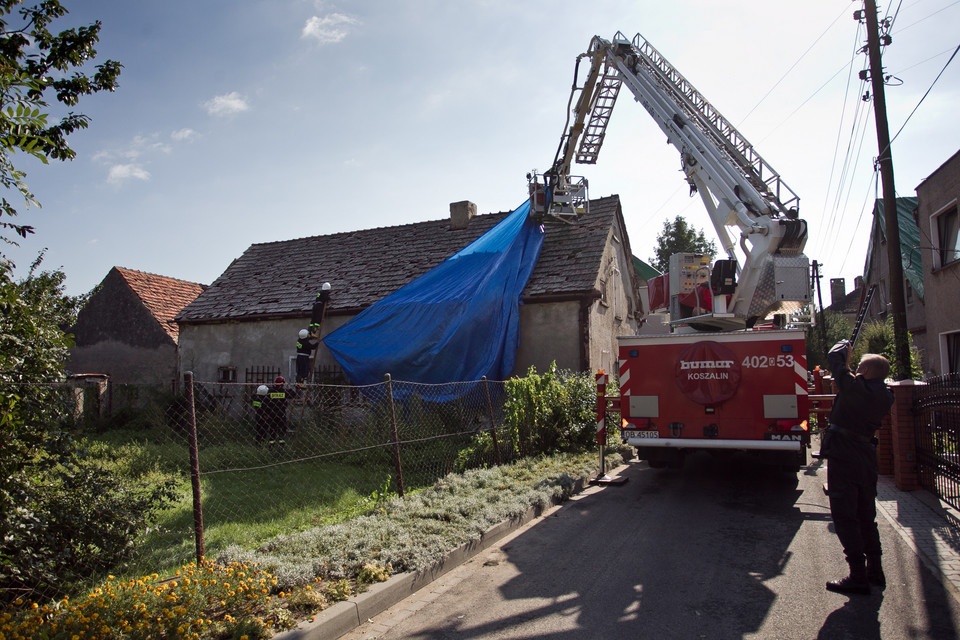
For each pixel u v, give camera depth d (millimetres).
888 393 4492
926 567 4895
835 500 4527
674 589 4566
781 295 9602
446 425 12250
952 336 14289
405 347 13727
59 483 4766
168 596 3818
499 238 15828
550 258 15531
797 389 7703
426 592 4684
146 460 9852
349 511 6746
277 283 19328
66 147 5266
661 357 8461
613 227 17797
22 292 4465
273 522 6402
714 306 10328
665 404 8391
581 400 11086
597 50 14062
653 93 12398
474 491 7203
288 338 17359
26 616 3594
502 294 14047
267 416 12547
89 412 16766
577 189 16172
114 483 4957
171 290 24453
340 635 3924
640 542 5805
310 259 20359
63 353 4500
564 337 13969
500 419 13094
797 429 7664
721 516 6738
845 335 30859
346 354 14250
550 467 8836
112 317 22250
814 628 3848
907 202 23609
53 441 4383
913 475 7453
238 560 4711
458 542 5363
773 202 10133
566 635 3834
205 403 17438
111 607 3658
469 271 14852
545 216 16062
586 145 16016
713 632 3830
